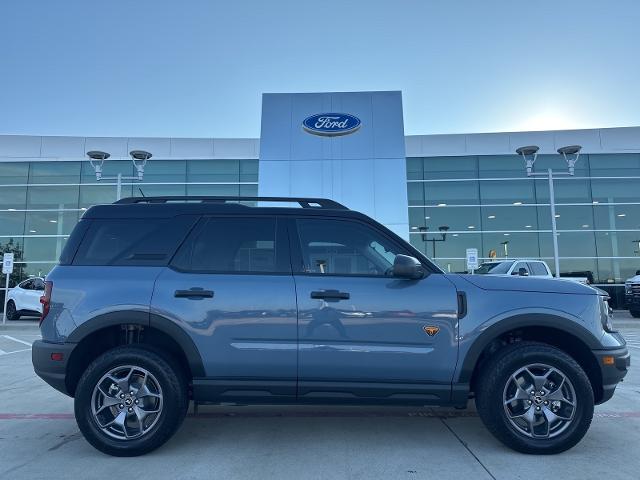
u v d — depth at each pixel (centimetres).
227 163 2512
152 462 412
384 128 1916
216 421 527
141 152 1781
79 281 438
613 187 2427
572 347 449
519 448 417
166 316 427
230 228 459
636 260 2391
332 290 430
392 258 455
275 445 452
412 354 421
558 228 2411
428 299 428
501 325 423
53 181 2509
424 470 392
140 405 426
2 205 2498
